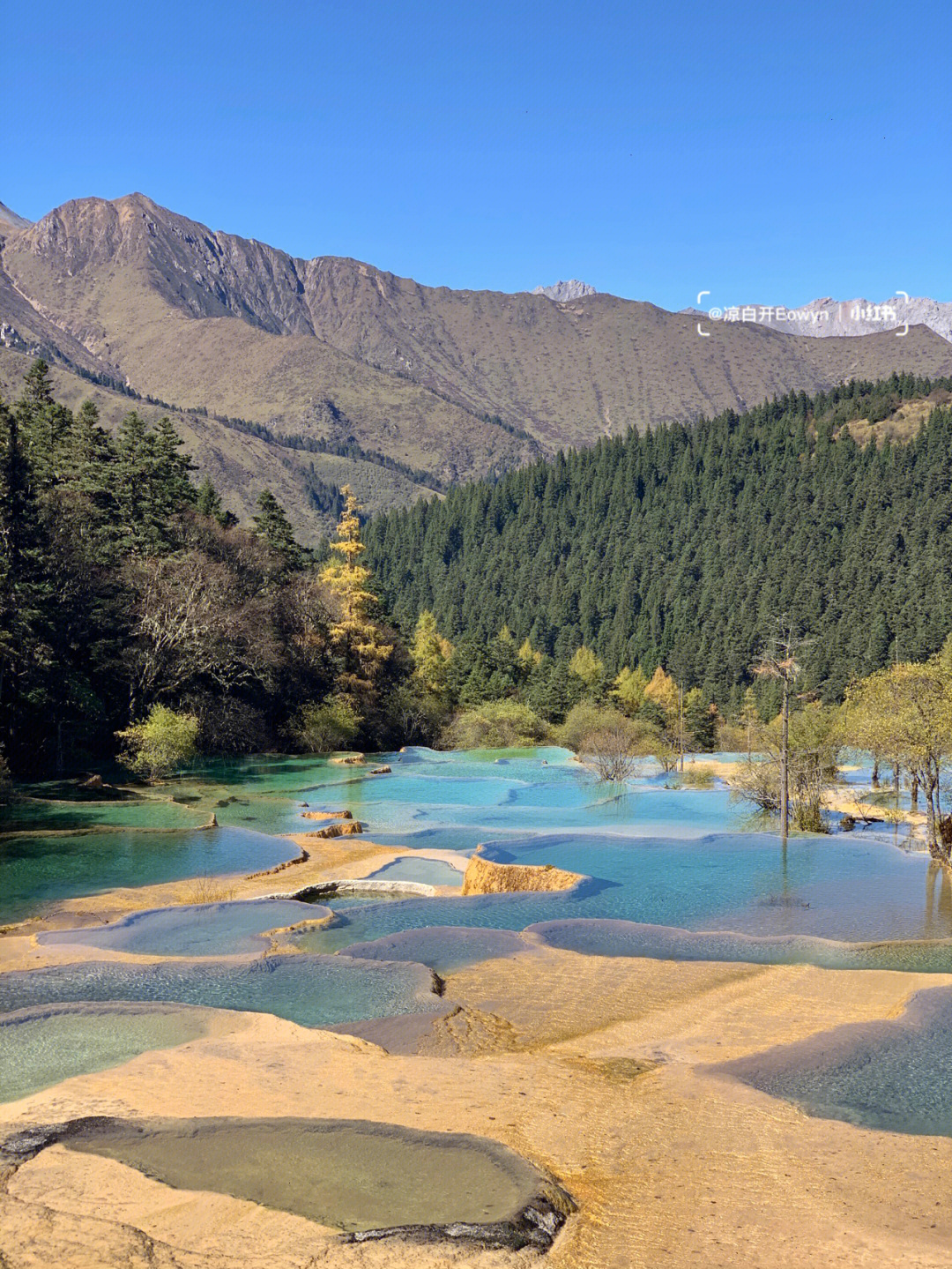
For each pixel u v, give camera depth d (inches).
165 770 1983.3
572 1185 434.9
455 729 3297.2
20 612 1753.2
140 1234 375.6
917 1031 671.8
